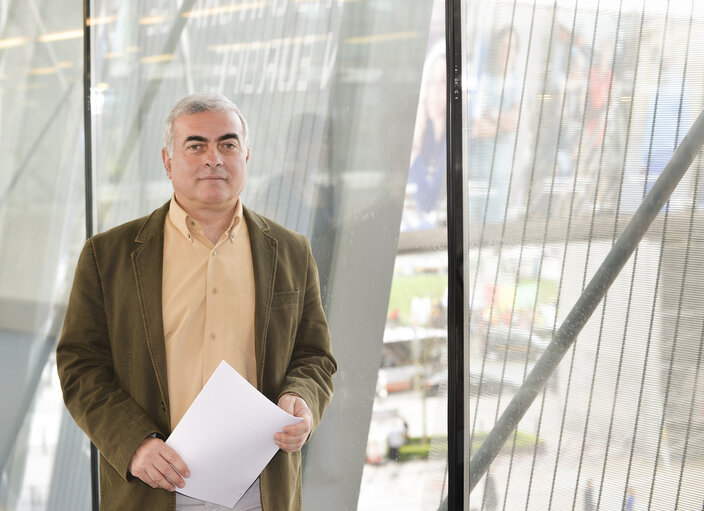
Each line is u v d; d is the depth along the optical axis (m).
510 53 2.24
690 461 1.99
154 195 3.08
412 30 2.44
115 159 3.17
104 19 3.18
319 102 2.65
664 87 2.02
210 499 1.72
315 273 2.05
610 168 2.10
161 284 1.83
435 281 2.41
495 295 2.28
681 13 1.99
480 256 2.30
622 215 2.08
